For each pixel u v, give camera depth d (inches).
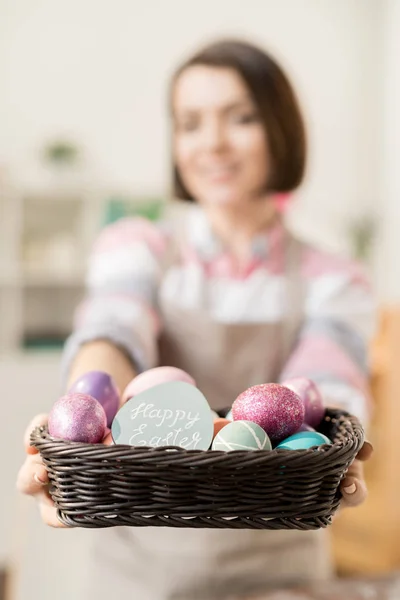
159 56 177.3
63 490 28.1
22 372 147.9
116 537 52.3
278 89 52.5
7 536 115.0
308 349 50.9
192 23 179.5
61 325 171.5
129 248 54.9
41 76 168.9
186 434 29.9
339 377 47.9
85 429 29.9
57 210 168.2
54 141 169.8
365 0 191.0
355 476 31.4
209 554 50.6
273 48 185.6
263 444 29.4
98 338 44.5
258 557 51.2
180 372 35.7
